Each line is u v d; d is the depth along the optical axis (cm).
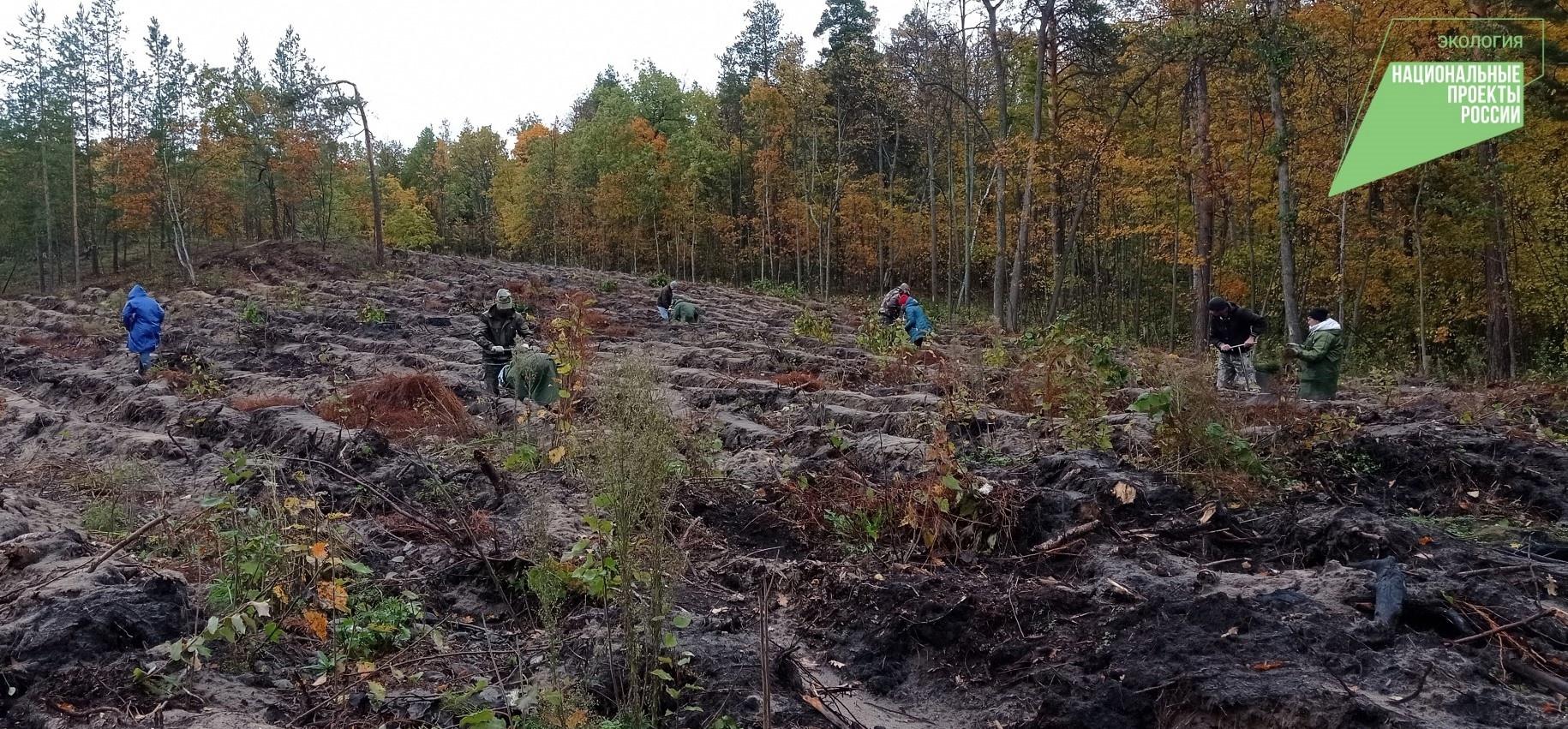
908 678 461
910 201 4347
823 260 4297
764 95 3659
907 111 3198
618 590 412
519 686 408
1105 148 2303
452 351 1605
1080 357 1080
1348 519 562
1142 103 2523
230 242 3850
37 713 361
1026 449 798
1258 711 374
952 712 431
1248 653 413
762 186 4100
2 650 393
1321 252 2250
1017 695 427
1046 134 2439
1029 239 2805
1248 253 2444
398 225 5053
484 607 514
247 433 936
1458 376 1872
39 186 3431
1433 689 384
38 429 1070
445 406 1006
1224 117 2391
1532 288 1938
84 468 855
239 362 1534
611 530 399
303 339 1780
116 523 656
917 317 1567
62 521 673
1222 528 593
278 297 2473
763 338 1909
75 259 3256
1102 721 391
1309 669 397
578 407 870
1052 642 454
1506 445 734
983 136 3594
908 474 718
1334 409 906
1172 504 623
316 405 1055
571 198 4819
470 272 3306
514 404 1021
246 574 447
